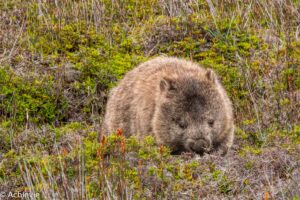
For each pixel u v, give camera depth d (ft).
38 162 52.60
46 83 73.77
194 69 64.23
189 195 49.67
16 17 87.97
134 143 55.93
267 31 82.99
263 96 71.51
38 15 87.92
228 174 52.60
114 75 76.13
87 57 77.97
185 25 83.76
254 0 88.84
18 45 81.51
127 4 91.30
